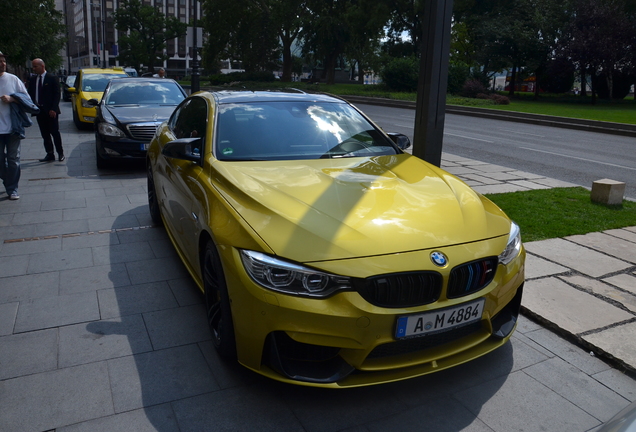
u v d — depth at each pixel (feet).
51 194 23.34
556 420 8.85
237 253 8.80
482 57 129.90
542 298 13.12
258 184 10.36
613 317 12.17
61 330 11.32
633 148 46.11
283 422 8.55
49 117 30.42
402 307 8.33
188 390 9.30
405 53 165.78
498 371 10.21
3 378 9.53
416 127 18.71
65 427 8.30
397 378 8.54
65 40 149.69
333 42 157.89
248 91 15.28
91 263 15.20
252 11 171.53
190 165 12.54
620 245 17.22
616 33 114.01
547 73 127.85
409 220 9.32
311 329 8.14
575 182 29.76
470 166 32.58
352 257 8.33
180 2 384.27
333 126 13.76
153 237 17.57
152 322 11.75
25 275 14.25
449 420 8.74
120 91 32.86
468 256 8.84
